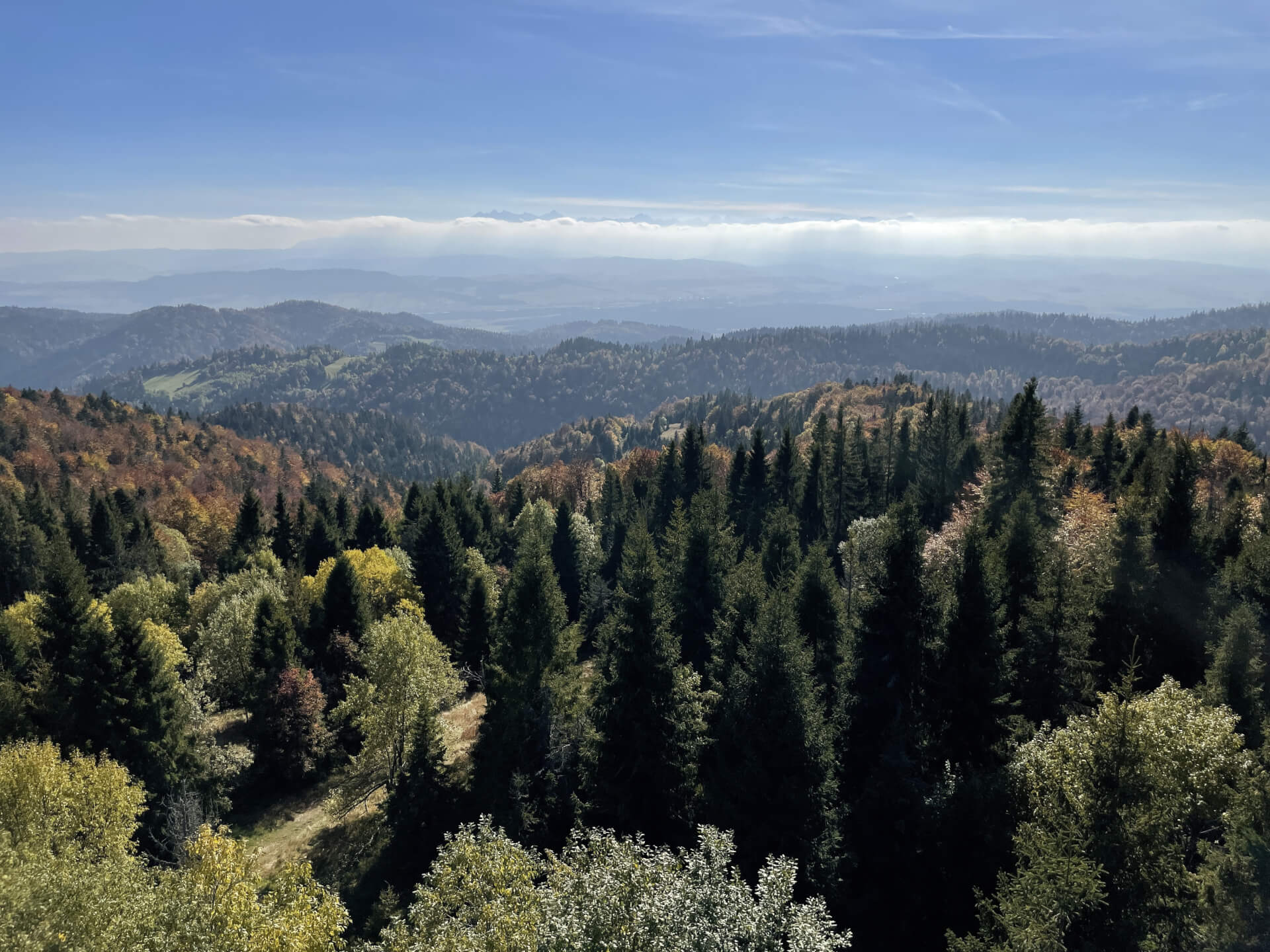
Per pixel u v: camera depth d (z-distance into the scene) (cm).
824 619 3697
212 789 4394
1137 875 2003
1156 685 3581
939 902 2577
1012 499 5050
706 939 1667
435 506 7394
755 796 2783
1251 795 2117
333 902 2370
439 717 4575
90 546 8725
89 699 4109
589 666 5691
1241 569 3978
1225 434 11944
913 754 3069
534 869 2314
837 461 8188
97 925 1938
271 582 6838
